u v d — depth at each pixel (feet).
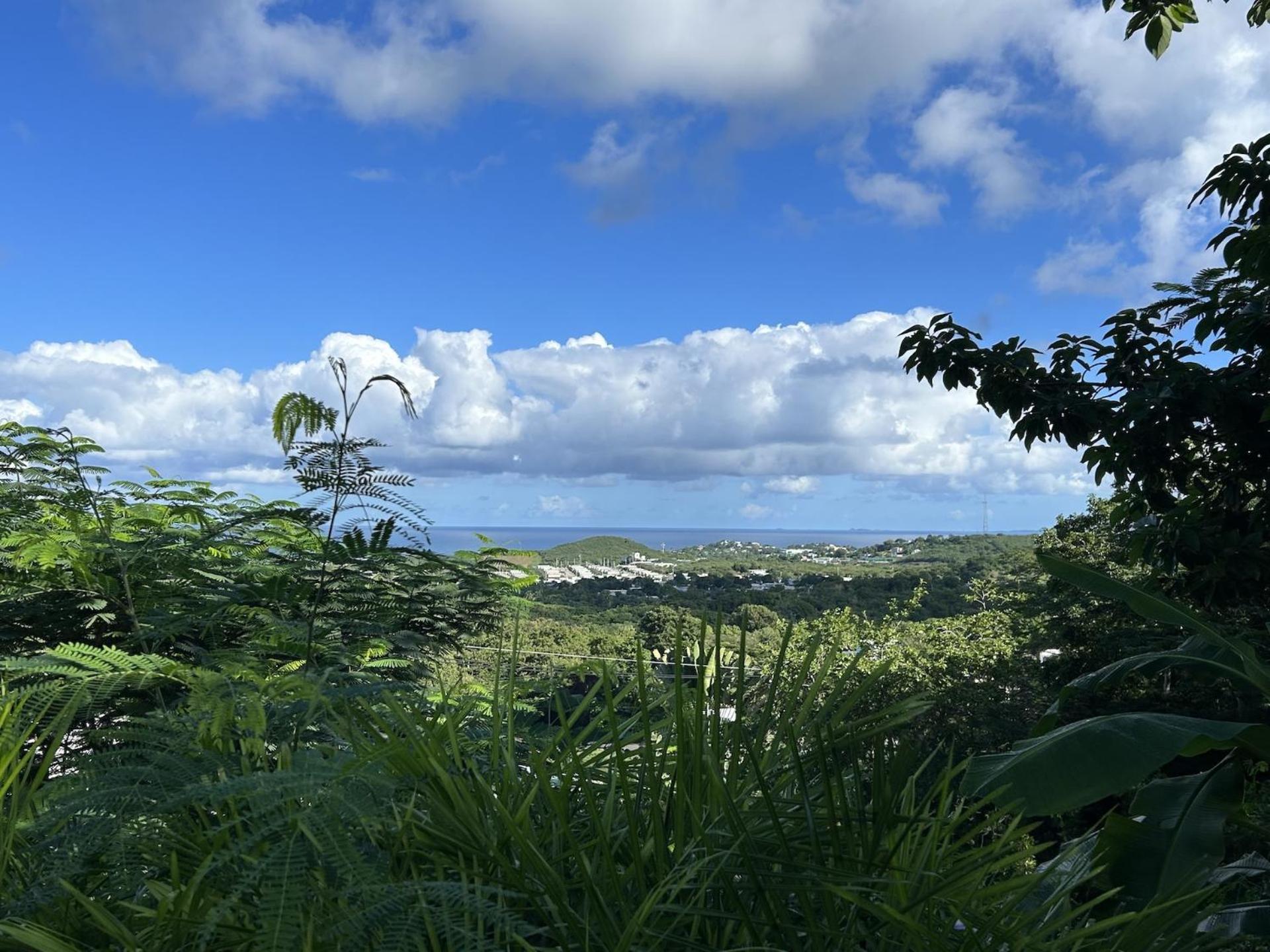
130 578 9.54
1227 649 7.89
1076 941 3.26
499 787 3.88
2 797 3.63
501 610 10.10
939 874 3.38
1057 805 5.67
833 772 3.92
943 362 17.53
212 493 13.14
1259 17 15.49
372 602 9.05
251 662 5.76
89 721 5.23
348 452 8.77
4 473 10.81
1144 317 17.31
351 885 2.71
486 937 2.97
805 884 3.26
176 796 3.03
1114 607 57.72
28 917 3.02
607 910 3.19
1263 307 14.53
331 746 4.19
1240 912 6.11
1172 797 6.73
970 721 67.26
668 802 3.80
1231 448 15.98
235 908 2.85
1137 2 16.28
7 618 9.16
